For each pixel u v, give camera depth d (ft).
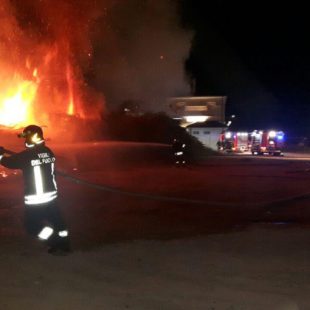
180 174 71.67
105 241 27.76
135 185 57.00
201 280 20.53
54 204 24.25
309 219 34.63
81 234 29.78
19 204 42.68
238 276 21.02
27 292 19.26
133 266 22.59
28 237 28.73
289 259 23.47
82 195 48.01
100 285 20.02
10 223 33.58
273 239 27.76
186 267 22.35
